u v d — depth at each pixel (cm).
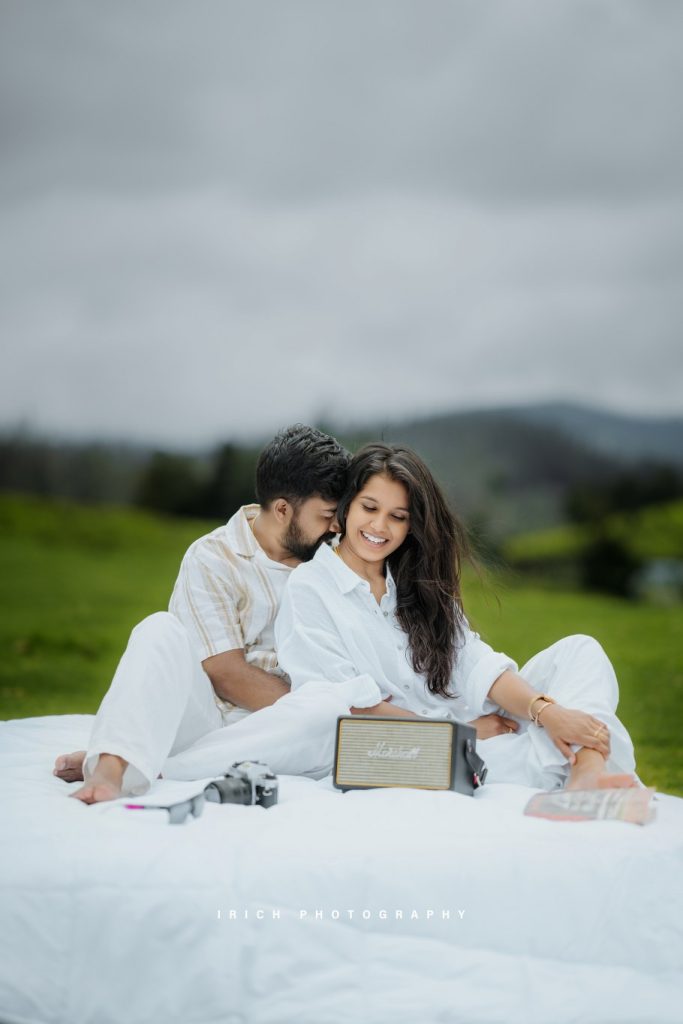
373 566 324
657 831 242
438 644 318
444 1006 207
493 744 301
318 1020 203
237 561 328
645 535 1445
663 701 865
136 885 211
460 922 216
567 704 295
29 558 1484
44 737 332
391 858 218
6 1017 207
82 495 1572
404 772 271
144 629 281
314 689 293
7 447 1556
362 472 319
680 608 1360
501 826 235
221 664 315
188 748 300
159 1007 205
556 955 219
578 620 1235
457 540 329
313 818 237
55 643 1141
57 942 210
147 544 1544
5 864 216
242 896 210
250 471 1548
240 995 205
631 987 217
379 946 211
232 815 243
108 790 256
